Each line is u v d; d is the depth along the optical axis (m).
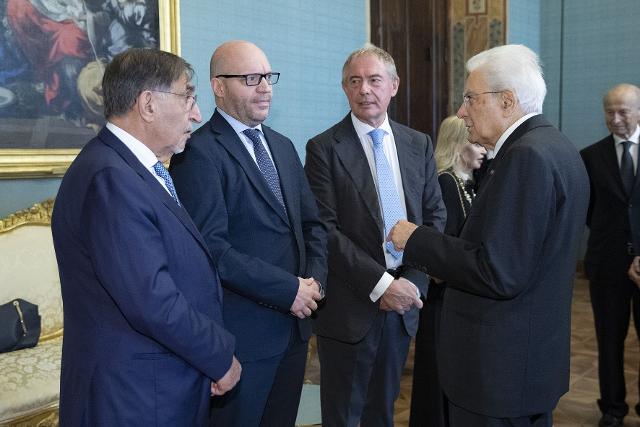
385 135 2.88
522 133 1.87
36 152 3.63
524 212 1.73
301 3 5.09
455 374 1.93
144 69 1.69
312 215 2.46
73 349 1.65
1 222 3.35
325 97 5.37
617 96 3.57
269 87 2.24
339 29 5.45
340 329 2.74
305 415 3.53
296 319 2.32
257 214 2.18
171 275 1.68
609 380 3.57
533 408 1.84
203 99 4.48
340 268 2.68
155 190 1.68
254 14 4.73
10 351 3.17
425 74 6.64
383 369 2.81
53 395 2.90
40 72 3.65
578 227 1.86
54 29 3.70
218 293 1.83
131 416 1.59
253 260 2.10
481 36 6.70
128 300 1.54
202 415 1.75
